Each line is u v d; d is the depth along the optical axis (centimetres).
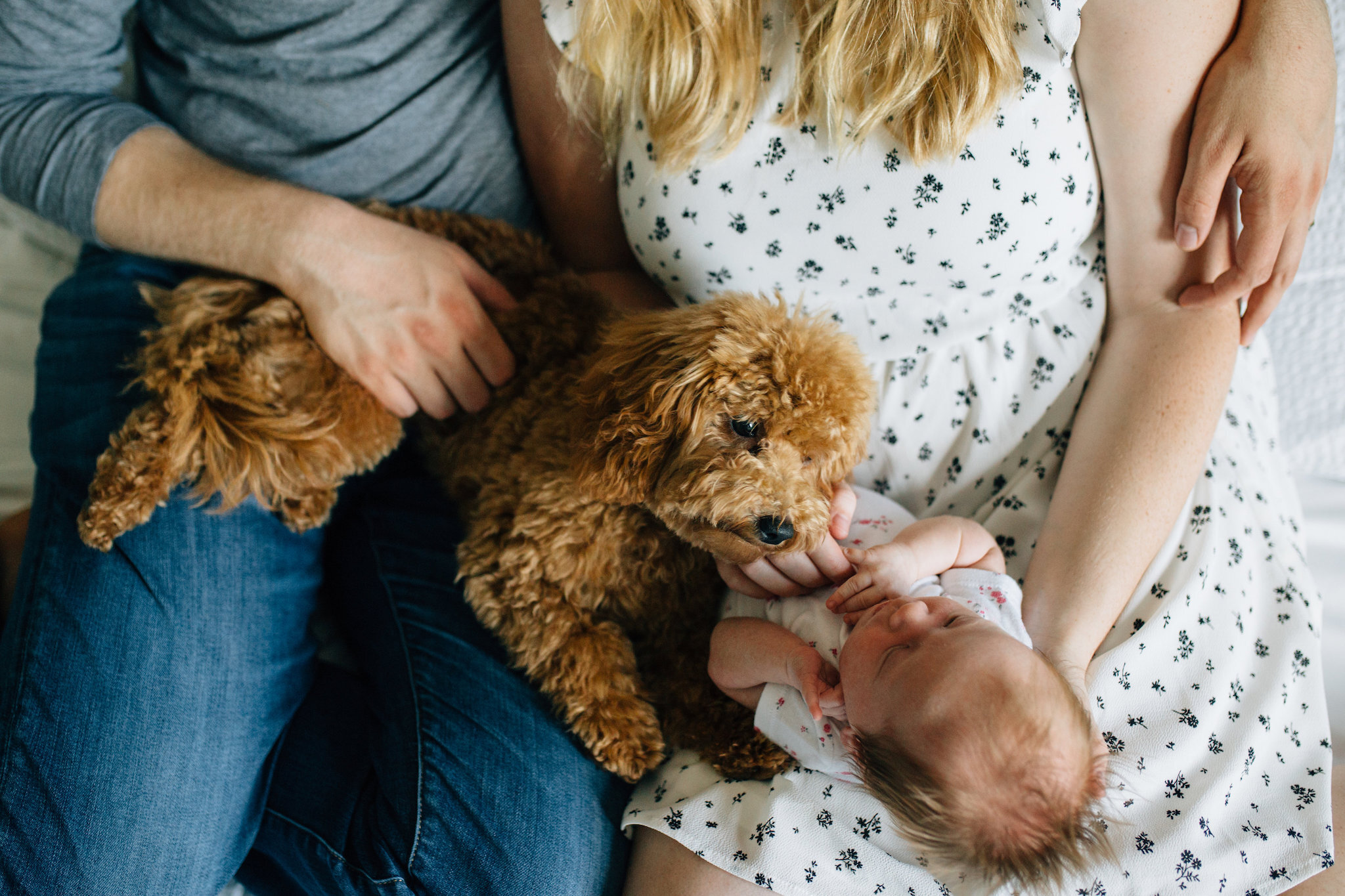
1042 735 95
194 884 110
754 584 120
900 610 106
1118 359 118
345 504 142
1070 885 97
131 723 107
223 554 118
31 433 126
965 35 99
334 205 119
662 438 102
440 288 119
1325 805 103
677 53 106
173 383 114
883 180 110
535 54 120
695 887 104
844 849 103
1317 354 158
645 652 128
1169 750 104
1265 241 105
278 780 122
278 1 116
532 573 116
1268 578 119
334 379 123
